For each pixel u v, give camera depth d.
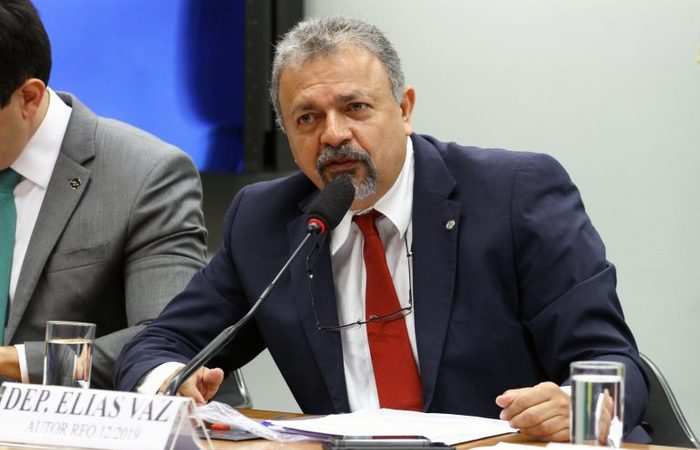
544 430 3.50
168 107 7.99
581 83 7.01
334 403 4.61
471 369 4.48
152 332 4.99
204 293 5.13
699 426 6.57
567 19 7.07
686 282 6.64
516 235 4.55
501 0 7.29
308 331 4.72
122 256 5.64
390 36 7.70
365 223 4.74
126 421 3.19
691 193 6.62
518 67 7.23
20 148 5.52
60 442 3.23
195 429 3.17
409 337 4.61
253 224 5.11
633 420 3.86
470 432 3.62
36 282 5.53
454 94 7.46
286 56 4.57
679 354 6.66
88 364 3.83
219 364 5.12
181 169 5.85
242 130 7.89
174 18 7.97
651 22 6.79
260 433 3.64
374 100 4.49
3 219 5.61
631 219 6.83
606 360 4.07
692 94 6.63
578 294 4.33
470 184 4.73
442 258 4.62
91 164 5.71
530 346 4.56
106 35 8.06
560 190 4.70
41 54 5.29
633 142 6.83
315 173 4.59
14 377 5.03
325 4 7.90
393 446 3.33
